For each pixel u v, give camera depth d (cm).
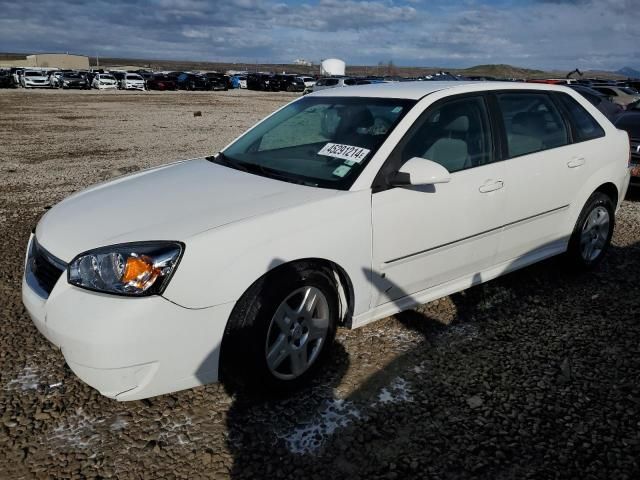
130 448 255
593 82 2514
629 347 347
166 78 4722
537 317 387
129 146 1252
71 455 250
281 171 341
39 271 283
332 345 341
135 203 302
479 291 426
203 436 263
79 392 296
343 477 239
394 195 316
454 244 352
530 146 396
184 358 255
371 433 266
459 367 323
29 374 312
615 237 569
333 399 292
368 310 321
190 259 251
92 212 298
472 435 265
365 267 307
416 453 253
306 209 286
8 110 2270
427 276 346
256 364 272
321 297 295
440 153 344
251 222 270
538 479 238
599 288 438
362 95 379
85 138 1400
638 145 696
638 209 684
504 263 397
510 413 282
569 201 422
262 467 244
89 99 3139
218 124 1806
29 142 1315
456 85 377
